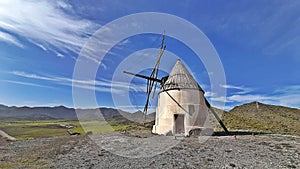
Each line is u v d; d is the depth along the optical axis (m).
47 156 11.25
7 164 9.71
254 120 39.06
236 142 14.56
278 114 55.69
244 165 9.17
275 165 9.20
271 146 13.12
